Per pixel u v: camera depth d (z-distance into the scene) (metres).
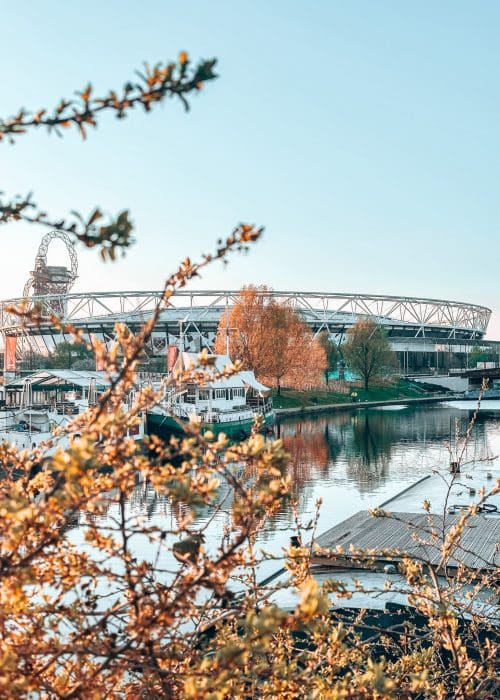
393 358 124.19
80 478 2.29
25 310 2.94
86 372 53.69
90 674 3.08
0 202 2.22
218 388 56.53
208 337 149.38
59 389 50.84
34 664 3.24
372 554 4.52
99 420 2.87
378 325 126.69
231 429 52.62
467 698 4.00
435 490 27.52
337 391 115.00
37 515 2.47
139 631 2.78
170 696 2.99
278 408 89.31
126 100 2.09
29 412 40.66
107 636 3.08
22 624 3.29
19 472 16.20
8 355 59.94
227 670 2.48
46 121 2.19
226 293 161.00
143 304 154.00
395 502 25.47
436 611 4.30
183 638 3.24
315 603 2.34
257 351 80.56
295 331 89.56
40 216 2.22
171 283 2.97
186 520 2.90
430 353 182.75
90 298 154.88
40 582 3.10
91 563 3.17
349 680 3.03
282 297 181.38
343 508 28.56
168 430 42.16
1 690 2.48
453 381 143.88
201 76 2.05
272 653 3.95
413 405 108.44
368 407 103.06
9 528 2.44
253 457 2.79
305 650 3.62
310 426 70.19
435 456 45.66
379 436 59.25
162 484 2.80
